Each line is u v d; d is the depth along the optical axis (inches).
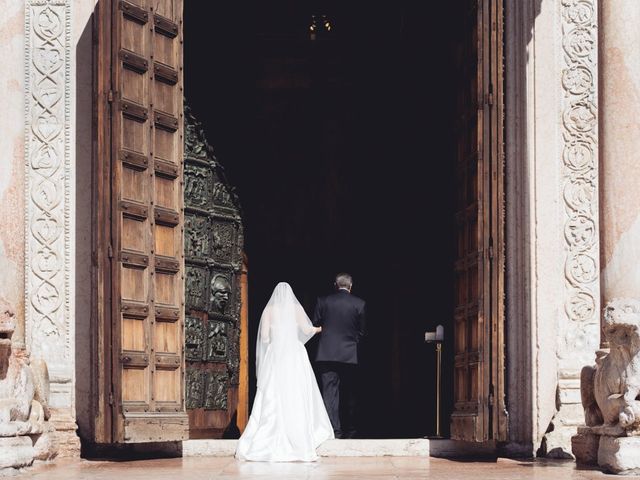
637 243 610.9
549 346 697.0
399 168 936.9
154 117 661.3
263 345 695.7
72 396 676.1
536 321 697.0
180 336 666.8
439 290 866.1
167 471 581.9
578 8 717.9
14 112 633.6
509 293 706.2
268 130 944.9
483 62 654.5
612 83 619.2
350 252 943.0
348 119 948.0
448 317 832.9
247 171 919.7
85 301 685.3
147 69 660.1
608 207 616.1
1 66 633.6
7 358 582.2
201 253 792.9
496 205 652.1
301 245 943.0
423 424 912.9
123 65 643.5
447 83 788.0
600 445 583.5
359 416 924.0
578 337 700.0
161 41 672.4
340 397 887.1
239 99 893.2
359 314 778.8
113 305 624.1
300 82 944.9
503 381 648.4
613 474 559.5
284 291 705.0
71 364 680.4
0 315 573.0
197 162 798.5
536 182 706.2
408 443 700.0
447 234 819.4
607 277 613.9
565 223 707.4
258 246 939.3
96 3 687.7
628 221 611.5
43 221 690.2
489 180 653.3
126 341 631.2
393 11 934.4
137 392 635.5
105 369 621.0
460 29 719.1
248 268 931.3
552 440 675.4
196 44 818.8
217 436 802.2
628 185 613.6
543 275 700.7
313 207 944.9
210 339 798.5
